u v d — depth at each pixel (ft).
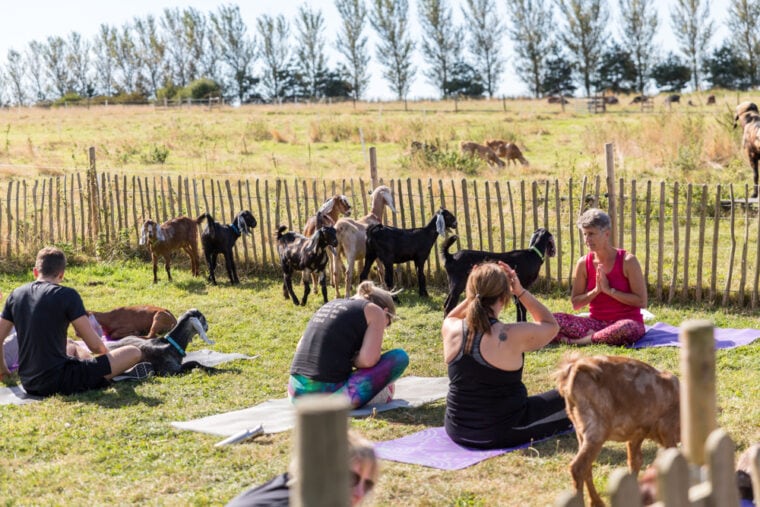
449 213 37.99
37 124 141.28
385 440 20.92
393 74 297.12
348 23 299.17
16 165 79.56
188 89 261.85
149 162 87.97
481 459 19.13
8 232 45.85
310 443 7.61
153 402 24.02
